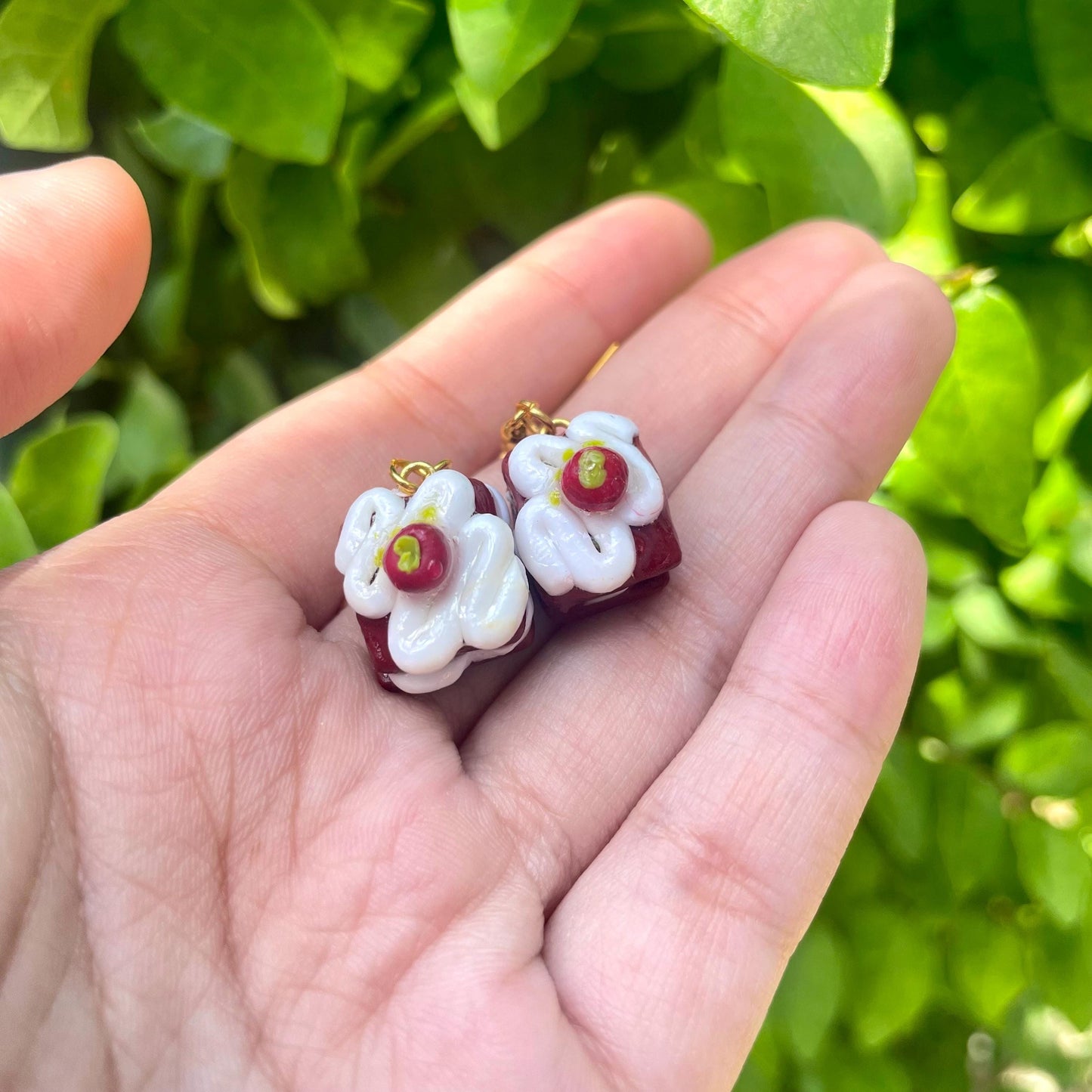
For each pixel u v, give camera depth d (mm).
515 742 96
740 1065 83
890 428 106
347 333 137
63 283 92
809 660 90
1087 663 111
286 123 105
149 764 83
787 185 114
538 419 113
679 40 117
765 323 120
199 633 90
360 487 112
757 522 105
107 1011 78
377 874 84
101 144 135
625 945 83
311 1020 81
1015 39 110
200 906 82
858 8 77
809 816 87
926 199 115
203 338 137
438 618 92
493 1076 76
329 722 91
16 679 82
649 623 102
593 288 125
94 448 112
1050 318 110
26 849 77
